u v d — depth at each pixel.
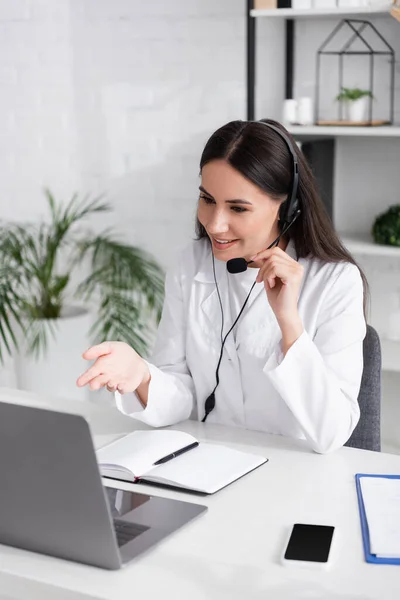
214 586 1.22
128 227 3.83
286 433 1.94
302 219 1.94
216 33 3.50
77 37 3.76
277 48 3.37
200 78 3.57
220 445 1.75
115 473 1.60
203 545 1.34
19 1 3.77
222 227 1.79
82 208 3.89
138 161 3.76
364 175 3.36
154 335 3.85
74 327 3.61
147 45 3.64
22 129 3.90
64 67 3.78
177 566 1.28
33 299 3.64
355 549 1.32
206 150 1.81
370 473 1.62
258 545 1.34
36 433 1.23
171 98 3.64
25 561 1.30
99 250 3.87
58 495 1.26
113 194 3.83
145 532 1.37
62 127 3.83
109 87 3.75
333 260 1.94
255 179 1.76
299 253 1.98
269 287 1.74
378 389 2.00
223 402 2.00
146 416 1.86
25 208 3.97
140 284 3.69
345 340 1.85
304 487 1.56
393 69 3.23
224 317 2.01
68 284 3.97
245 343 1.95
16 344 3.48
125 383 1.76
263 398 1.95
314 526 1.38
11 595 1.28
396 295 3.43
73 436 1.20
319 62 3.32
